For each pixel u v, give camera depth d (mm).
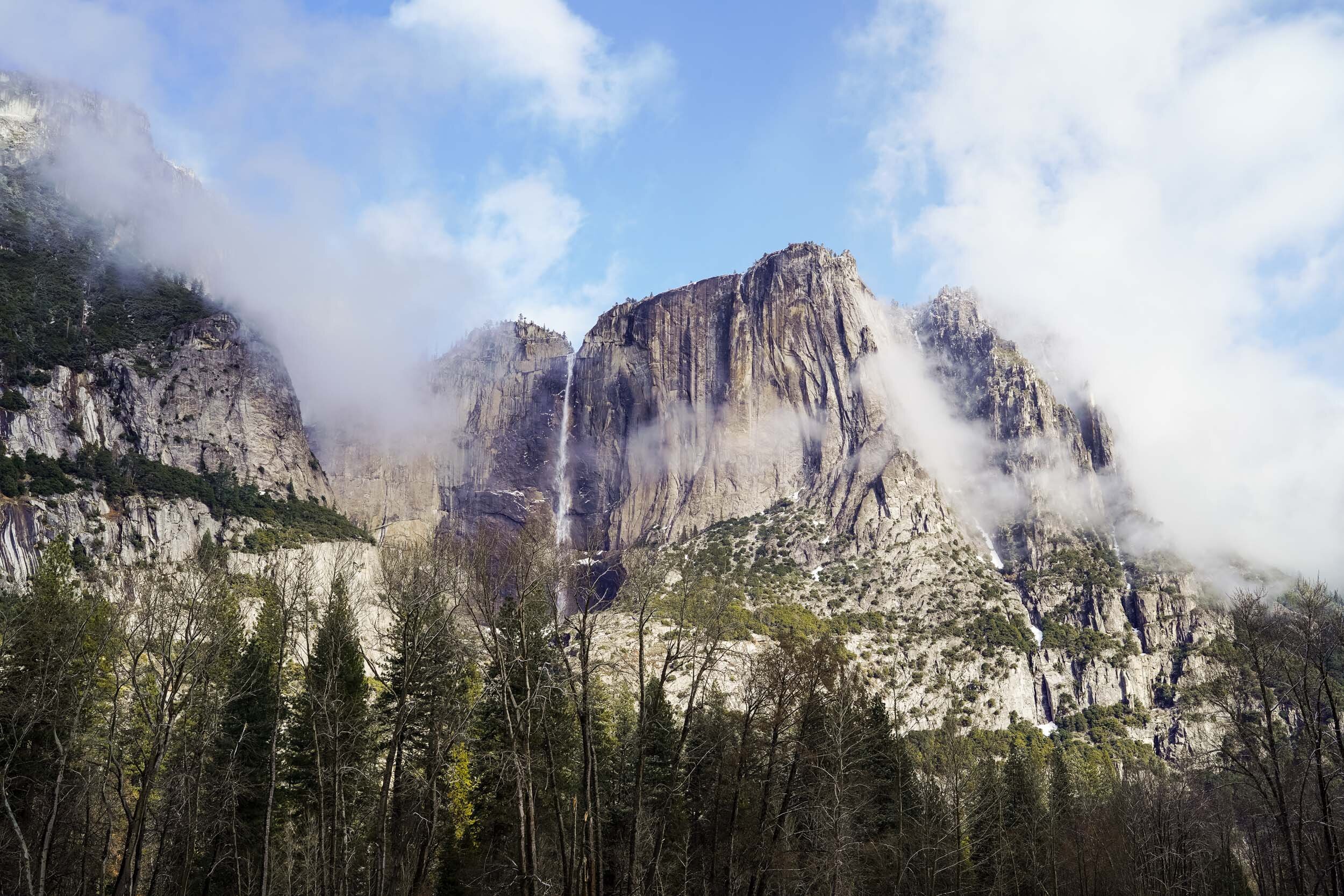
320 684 67500
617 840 70562
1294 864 64312
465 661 61188
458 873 68188
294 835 71000
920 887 78875
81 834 64625
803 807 69750
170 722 56156
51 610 63438
